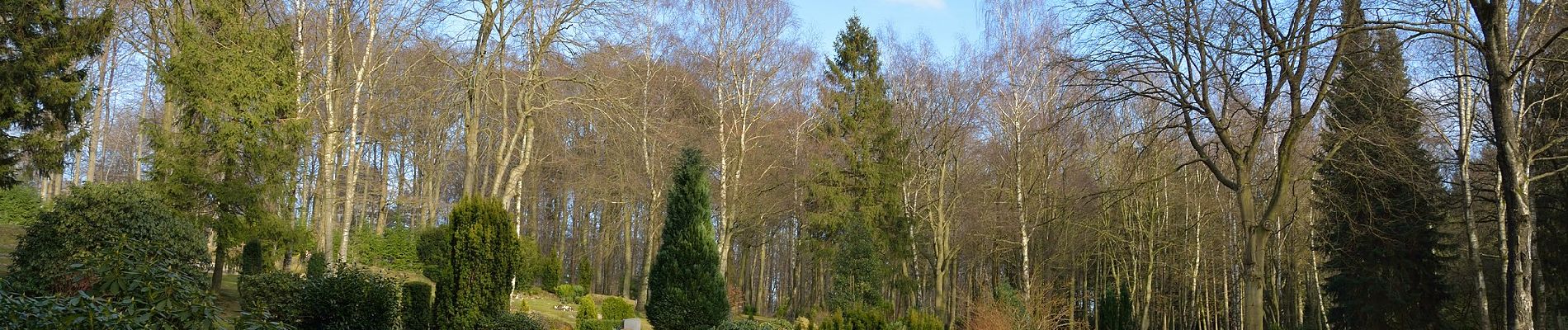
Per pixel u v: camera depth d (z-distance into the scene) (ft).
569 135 128.67
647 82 89.66
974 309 91.40
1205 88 53.88
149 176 64.75
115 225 48.73
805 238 110.32
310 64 80.53
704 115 103.71
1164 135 70.54
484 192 129.39
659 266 64.49
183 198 63.21
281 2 73.10
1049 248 113.50
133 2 70.85
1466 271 93.91
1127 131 90.53
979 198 114.01
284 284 50.52
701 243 64.23
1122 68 54.34
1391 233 82.89
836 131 103.40
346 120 88.79
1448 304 96.58
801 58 98.89
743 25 92.73
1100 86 56.29
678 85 98.73
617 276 184.34
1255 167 88.84
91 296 24.52
